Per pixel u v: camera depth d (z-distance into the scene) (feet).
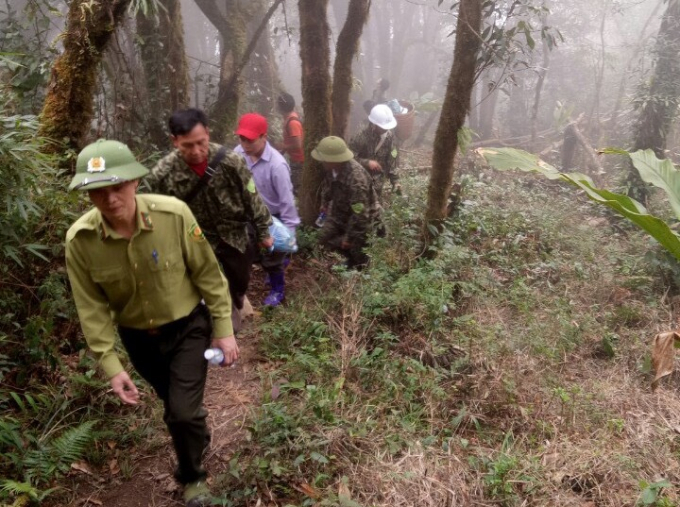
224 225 13.01
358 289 16.69
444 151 18.83
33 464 10.51
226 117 26.81
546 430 12.51
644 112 29.14
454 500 10.44
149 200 9.00
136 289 9.08
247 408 13.24
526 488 10.77
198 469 10.07
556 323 16.43
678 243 9.85
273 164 16.30
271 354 15.03
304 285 18.85
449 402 13.30
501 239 22.98
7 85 16.12
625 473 11.29
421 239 19.95
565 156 38.73
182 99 24.76
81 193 15.01
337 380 13.01
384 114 21.84
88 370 13.32
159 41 23.89
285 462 10.93
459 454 11.75
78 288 9.02
